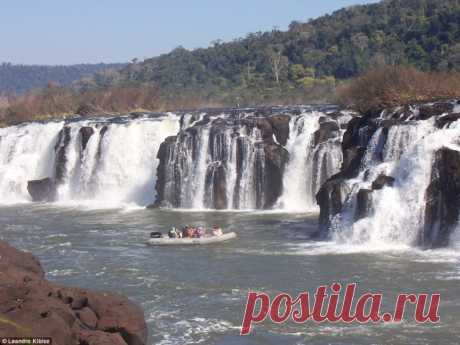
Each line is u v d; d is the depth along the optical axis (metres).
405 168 40.28
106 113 93.25
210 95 124.94
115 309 24.72
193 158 58.59
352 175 43.94
